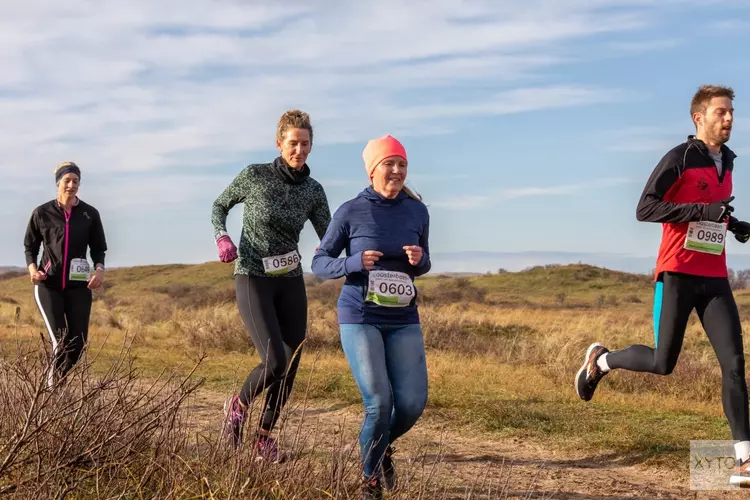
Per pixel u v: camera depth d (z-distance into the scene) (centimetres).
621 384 1025
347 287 446
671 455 587
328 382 892
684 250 508
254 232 532
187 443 425
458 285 6588
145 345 1569
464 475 527
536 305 5419
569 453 618
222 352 1445
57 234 684
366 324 439
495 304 5303
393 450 440
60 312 684
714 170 516
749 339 1678
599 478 541
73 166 692
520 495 485
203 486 372
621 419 731
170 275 8031
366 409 425
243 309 530
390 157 446
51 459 366
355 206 452
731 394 486
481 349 1501
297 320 542
